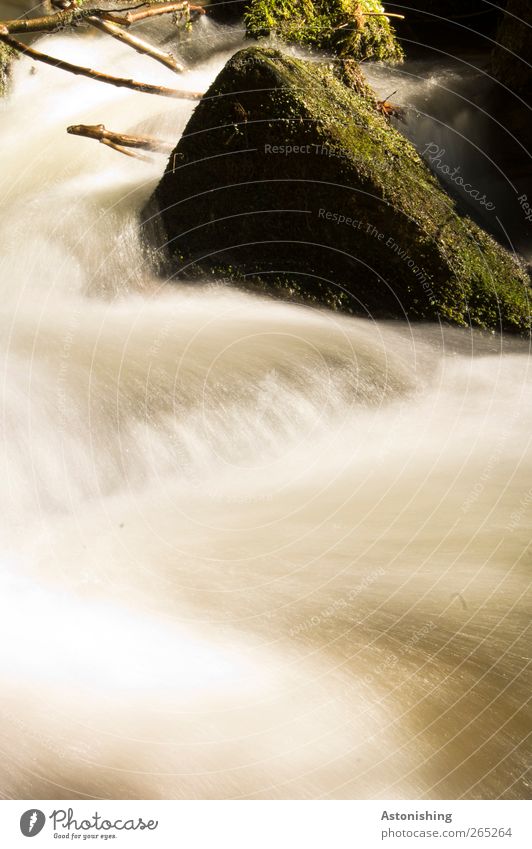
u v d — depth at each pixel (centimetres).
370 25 987
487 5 1350
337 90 832
